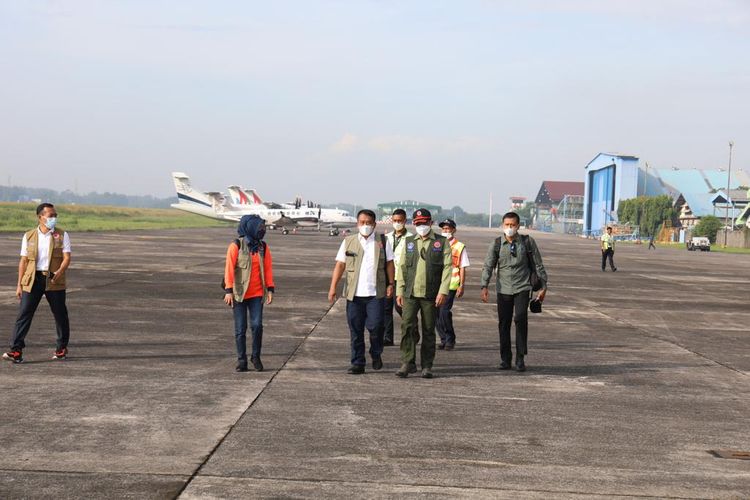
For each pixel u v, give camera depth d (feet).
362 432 20.66
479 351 36.17
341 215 278.05
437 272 28.68
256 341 29.30
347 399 24.66
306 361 31.78
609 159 442.09
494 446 19.71
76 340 35.73
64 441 19.24
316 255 124.06
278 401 24.11
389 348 36.29
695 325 49.42
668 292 76.28
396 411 23.20
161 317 44.98
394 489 16.15
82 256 104.73
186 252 123.24
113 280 69.10
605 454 19.29
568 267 117.39
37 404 23.09
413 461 18.20
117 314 45.70
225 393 25.13
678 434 21.53
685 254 206.28
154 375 28.02
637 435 21.27
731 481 17.39
